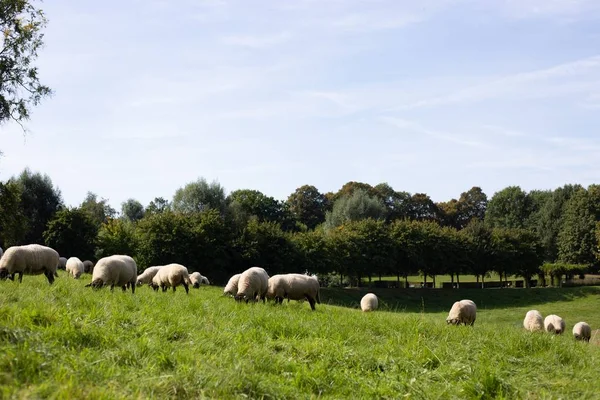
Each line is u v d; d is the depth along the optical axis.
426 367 10.86
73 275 32.78
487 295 73.31
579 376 10.93
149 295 17.75
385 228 80.69
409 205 144.62
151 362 8.55
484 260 87.75
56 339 8.73
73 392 6.75
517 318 55.66
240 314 14.02
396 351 11.67
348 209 102.69
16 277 21.58
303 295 22.89
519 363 11.62
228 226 68.88
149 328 10.44
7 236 42.16
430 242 81.44
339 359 10.43
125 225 67.56
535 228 117.44
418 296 71.31
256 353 9.79
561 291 75.44
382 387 9.23
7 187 40.09
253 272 22.39
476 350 12.29
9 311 9.78
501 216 129.50
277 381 8.77
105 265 19.81
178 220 65.38
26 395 6.47
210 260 64.69
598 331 42.78
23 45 36.59
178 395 7.58
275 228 70.19
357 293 69.44
